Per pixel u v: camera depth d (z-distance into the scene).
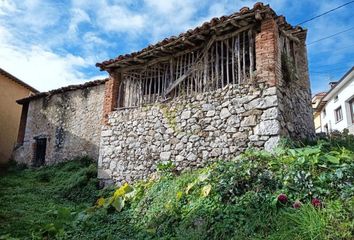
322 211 3.57
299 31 7.56
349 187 3.93
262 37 6.32
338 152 4.86
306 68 8.01
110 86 8.73
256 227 3.81
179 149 6.91
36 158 12.39
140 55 7.94
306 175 4.25
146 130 7.63
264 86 6.07
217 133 6.45
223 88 6.65
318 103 20.77
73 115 11.88
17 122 15.15
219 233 3.95
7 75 14.31
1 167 12.55
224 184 4.67
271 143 5.68
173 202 5.13
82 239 4.88
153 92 8.10
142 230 4.97
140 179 7.33
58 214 5.59
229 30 6.88
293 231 3.43
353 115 16.30
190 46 7.49
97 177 8.12
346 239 3.14
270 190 4.34
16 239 4.52
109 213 6.17
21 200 7.09
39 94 12.83
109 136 8.26
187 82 7.45
